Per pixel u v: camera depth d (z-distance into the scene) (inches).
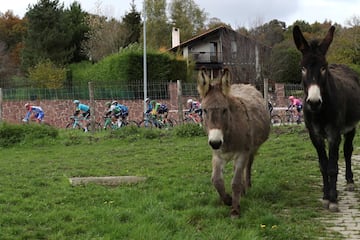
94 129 708.7
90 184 319.3
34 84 1421.0
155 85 1093.8
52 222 228.7
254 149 276.4
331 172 264.1
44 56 1797.5
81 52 1961.1
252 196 281.1
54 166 413.7
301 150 473.1
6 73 1895.9
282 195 290.4
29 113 842.8
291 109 888.3
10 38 2397.9
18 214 238.7
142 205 254.1
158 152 494.3
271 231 215.8
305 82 252.2
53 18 1877.5
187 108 960.9
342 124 271.7
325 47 253.3
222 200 250.7
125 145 575.5
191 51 1790.1
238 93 289.3
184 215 236.4
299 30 254.1
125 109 802.8
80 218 232.4
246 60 1612.9
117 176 348.8
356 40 1573.6
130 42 2171.5
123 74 1182.3
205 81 234.2
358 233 218.7
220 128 222.8
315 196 291.3
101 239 200.7
